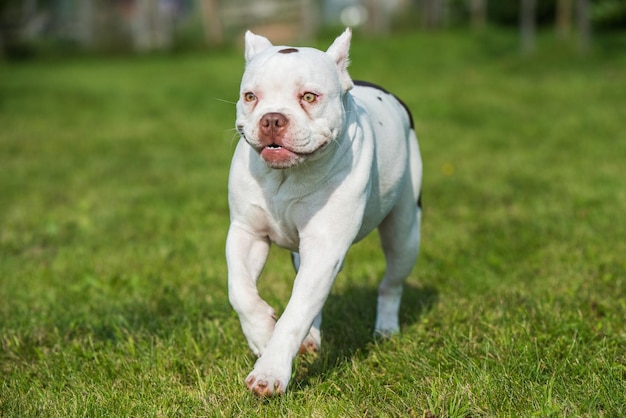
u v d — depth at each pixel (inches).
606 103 536.7
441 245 258.7
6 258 263.4
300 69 130.1
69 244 278.7
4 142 482.3
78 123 550.3
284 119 126.6
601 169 358.3
